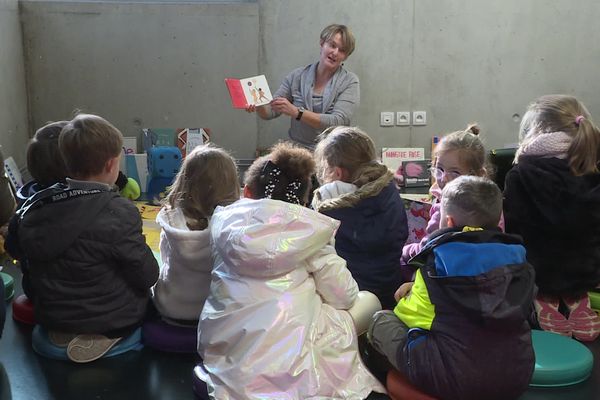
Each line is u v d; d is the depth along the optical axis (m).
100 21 5.04
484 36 5.26
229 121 5.27
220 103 5.24
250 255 2.17
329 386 2.23
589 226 2.76
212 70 5.18
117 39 5.07
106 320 2.59
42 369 2.56
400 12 5.19
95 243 2.48
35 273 2.58
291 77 4.71
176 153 4.70
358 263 2.89
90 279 2.54
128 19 5.05
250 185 2.53
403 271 3.19
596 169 2.77
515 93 5.36
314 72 4.63
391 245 2.89
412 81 5.30
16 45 4.87
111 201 2.53
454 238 2.18
